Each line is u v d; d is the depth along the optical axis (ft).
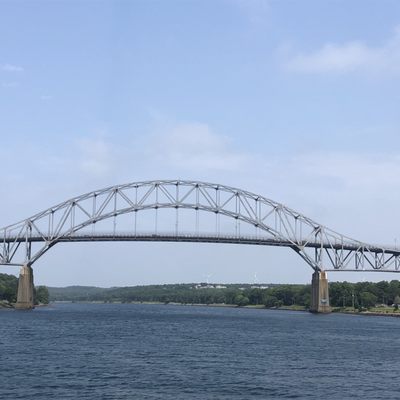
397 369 241.35
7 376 205.87
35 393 178.60
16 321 513.45
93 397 174.09
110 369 224.12
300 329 476.54
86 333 395.75
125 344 320.50
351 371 232.53
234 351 295.48
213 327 492.95
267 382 203.51
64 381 197.77
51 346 301.63
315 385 199.82
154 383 197.06
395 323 606.96
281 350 304.71
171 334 403.34
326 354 289.53
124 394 178.81
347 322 606.14
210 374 217.97
